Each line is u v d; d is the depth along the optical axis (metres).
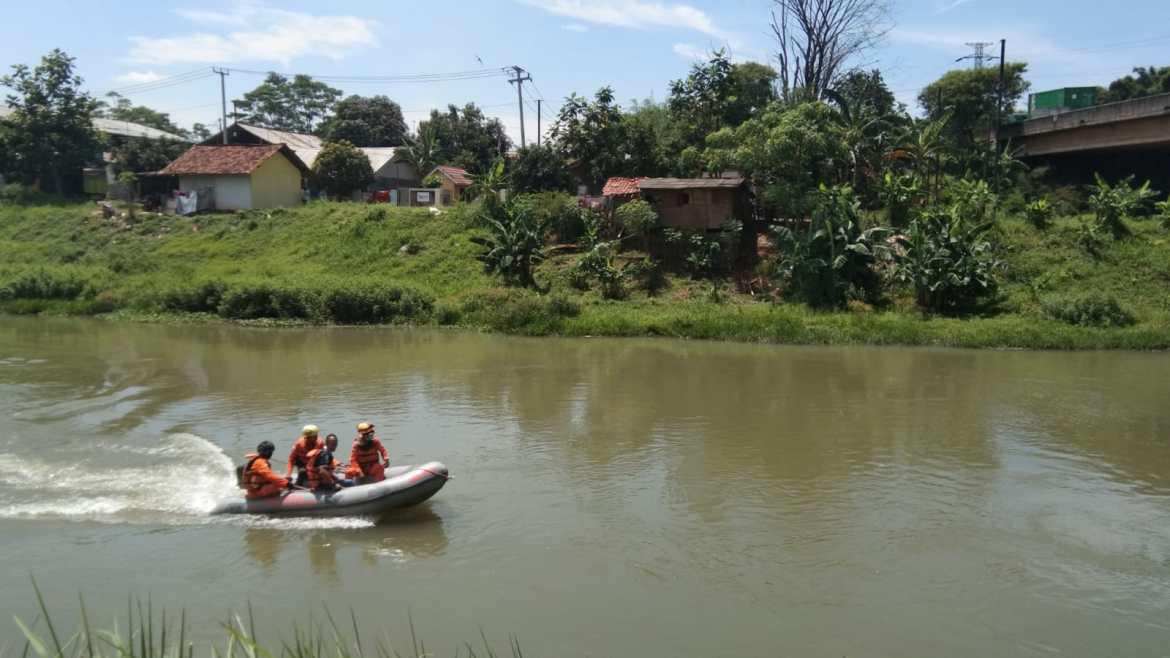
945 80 47.69
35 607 8.74
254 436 15.26
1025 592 9.20
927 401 18.36
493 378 20.89
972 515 11.47
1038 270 32.28
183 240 41.69
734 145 36.62
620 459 13.99
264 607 8.80
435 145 56.94
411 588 9.25
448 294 34.00
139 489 12.16
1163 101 35.09
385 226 40.34
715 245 33.28
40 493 11.94
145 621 8.44
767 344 26.86
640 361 23.50
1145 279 31.27
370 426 11.86
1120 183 36.25
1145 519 11.38
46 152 50.28
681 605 8.88
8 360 23.12
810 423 16.39
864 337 26.88
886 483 12.80
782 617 8.62
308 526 10.94
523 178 41.75
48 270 36.75
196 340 27.52
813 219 31.05
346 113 67.25
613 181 37.06
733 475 13.17
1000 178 40.34
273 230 41.69
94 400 17.98
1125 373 21.77
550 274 34.50
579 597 9.05
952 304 30.31
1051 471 13.44
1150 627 8.45
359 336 28.81
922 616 8.66
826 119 34.81
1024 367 22.67
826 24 44.84
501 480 12.90
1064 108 45.56
